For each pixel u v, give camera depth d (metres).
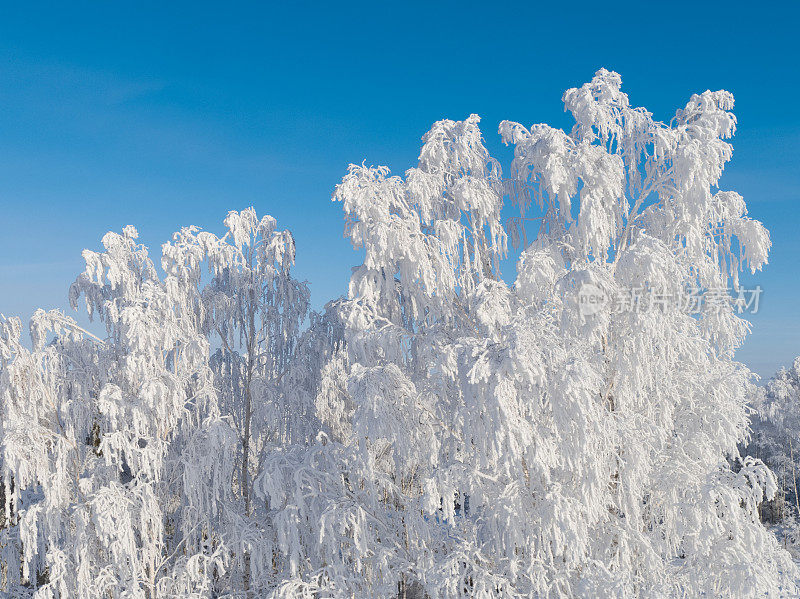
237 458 13.56
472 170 11.95
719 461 10.22
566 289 8.52
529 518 8.60
